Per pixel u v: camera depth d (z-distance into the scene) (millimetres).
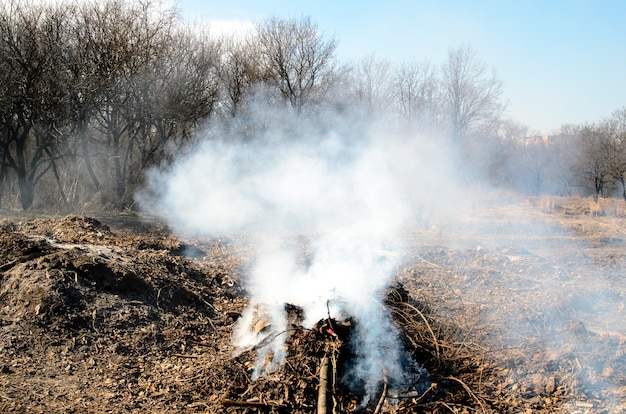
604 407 6199
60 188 19000
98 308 7355
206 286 9578
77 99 18578
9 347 6414
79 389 5871
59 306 7062
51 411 5344
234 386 6160
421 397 6207
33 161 18672
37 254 8109
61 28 18781
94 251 8836
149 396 5922
